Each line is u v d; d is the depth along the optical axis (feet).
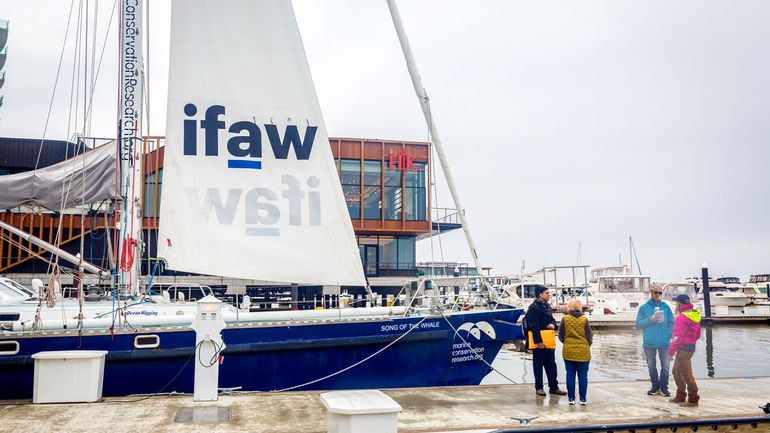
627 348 104.12
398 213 152.87
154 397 31.94
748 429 28.27
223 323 31.53
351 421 22.02
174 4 37.88
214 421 26.86
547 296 36.32
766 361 88.53
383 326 37.73
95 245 121.08
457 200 41.65
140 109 40.88
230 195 37.47
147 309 37.17
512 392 36.40
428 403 32.58
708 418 28.71
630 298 149.59
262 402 30.83
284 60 39.01
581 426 26.40
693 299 156.15
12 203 39.24
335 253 38.40
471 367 40.06
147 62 42.27
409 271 156.15
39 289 39.52
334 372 36.73
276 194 38.06
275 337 35.83
